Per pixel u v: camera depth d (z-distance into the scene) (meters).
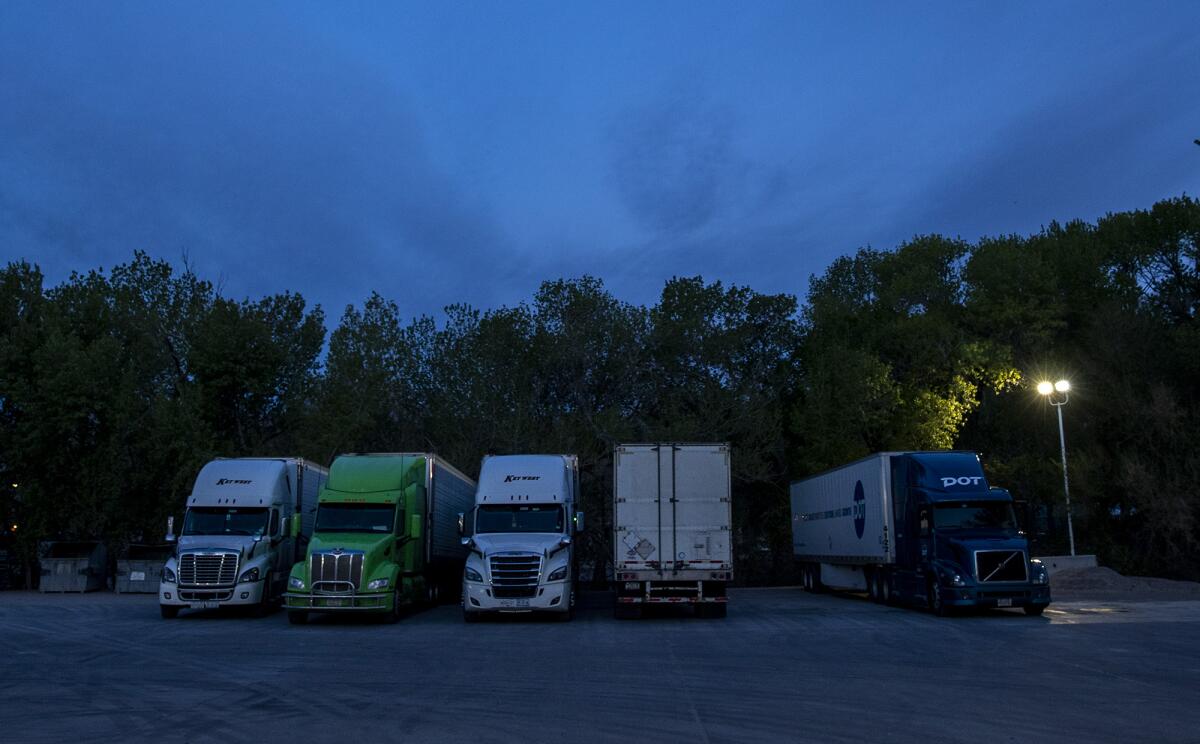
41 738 8.91
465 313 44.75
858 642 16.81
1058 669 13.12
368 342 41.16
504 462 24.06
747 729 9.12
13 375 37.50
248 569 23.42
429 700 10.91
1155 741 8.49
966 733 8.85
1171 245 43.62
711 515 22.05
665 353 45.34
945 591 22.19
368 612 22.42
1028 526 23.33
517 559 21.66
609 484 42.59
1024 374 42.81
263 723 9.56
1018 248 44.84
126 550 35.72
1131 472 36.72
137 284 40.94
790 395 45.84
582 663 14.18
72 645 17.12
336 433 38.38
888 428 41.84
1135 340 39.94
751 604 27.67
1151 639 16.89
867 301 49.81
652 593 22.03
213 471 25.27
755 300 46.72
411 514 24.02
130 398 37.44
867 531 26.77
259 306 41.47
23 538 37.41
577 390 44.38
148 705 10.66
